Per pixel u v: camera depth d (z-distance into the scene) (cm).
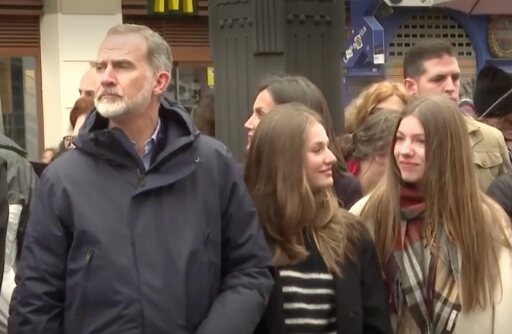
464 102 698
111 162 336
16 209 498
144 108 341
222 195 349
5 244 450
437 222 366
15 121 1236
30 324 331
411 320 369
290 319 357
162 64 345
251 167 372
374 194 386
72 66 1230
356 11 1299
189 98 1277
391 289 373
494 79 595
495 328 364
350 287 359
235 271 349
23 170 513
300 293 359
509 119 560
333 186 434
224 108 515
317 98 450
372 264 368
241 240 349
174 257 330
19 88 1235
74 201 331
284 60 500
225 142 516
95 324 325
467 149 366
